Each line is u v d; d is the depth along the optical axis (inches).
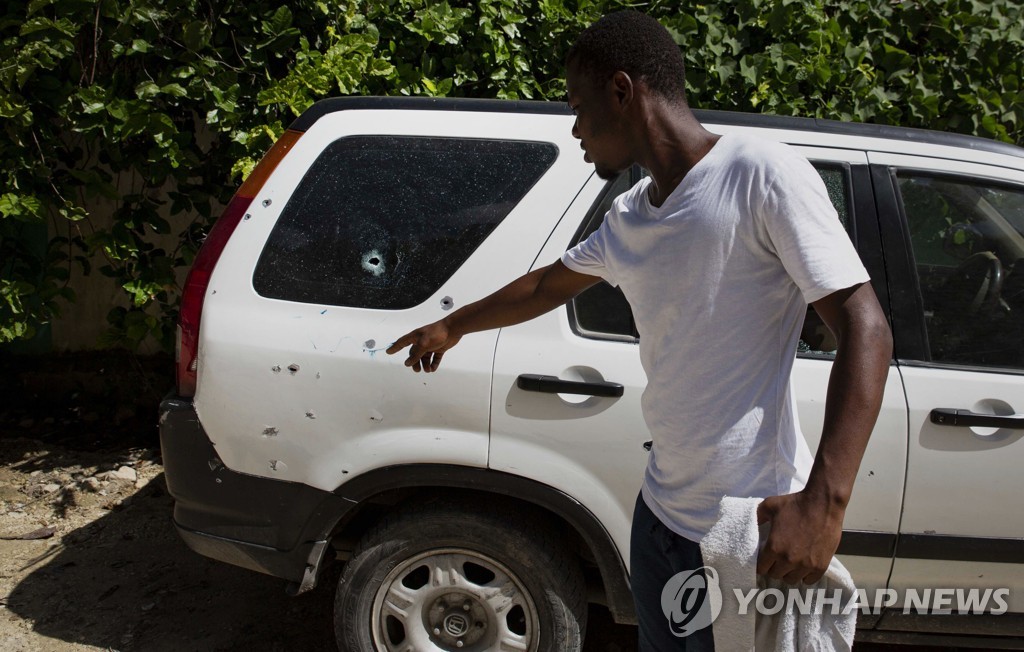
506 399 99.6
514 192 104.5
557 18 174.9
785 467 67.4
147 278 167.9
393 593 105.4
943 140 107.7
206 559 148.3
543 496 99.7
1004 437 98.0
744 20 176.6
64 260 178.2
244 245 105.7
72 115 156.6
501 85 175.5
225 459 104.3
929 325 101.8
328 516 103.7
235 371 102.7
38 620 129.6
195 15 160.1
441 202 105.1
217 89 159.3
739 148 65.2
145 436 190.2
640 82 69.0
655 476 74.3
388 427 101.2
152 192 192.1
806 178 62.7
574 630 103.7
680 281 66.8
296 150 108.0
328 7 166.1
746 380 66.4
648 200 71.7
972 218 106.3
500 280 101.9
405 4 171.2
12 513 159.2
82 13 153.2
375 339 101.8
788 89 177.8
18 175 159.6
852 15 187.3
